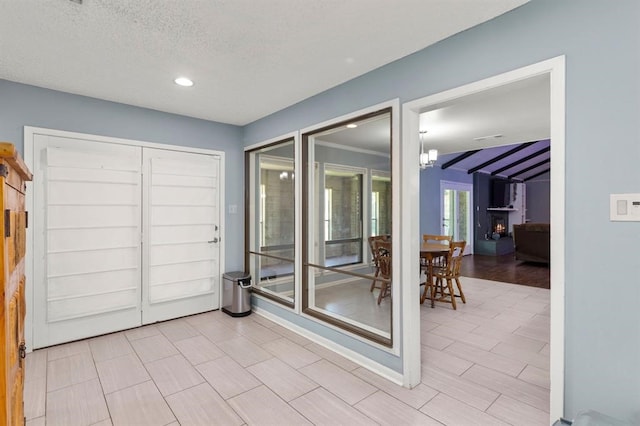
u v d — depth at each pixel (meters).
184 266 3.71
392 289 2.39
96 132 3.16
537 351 2.86
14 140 2.77
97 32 2.00
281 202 3.69
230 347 2.94
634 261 1.43
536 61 1.69
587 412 1.44
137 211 3.39
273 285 3.81
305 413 2.00
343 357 2.74
